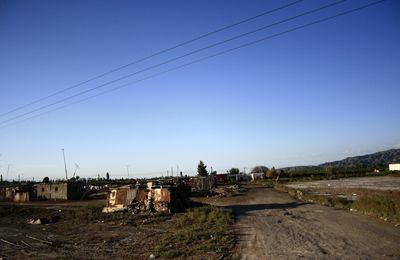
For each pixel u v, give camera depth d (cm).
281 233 2011
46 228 2700
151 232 2270
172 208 3378
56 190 6606
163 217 3031
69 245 1928
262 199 4794
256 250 1582
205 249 1600
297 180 10731
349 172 12794
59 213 3594
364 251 1491
